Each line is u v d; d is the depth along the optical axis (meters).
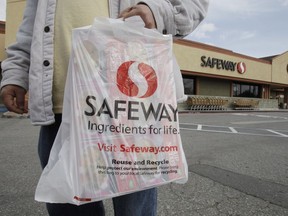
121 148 0.97
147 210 1.23
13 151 4.73
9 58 1.31
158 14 1.12
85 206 1.26
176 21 1.17
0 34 13.70
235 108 23.34
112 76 0.99
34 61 1.20
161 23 1.14
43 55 1.21
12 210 2.45
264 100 26.80
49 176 0.96
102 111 0.97
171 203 2.65
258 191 3.00
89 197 0.94
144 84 1.01
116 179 0.96
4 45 13.81
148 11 1.11
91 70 0.99
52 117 1.19
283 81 28.88
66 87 1.04
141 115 1.00
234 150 5.22
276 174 3.66
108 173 0.96
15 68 1.28
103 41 1.00
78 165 0.95
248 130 8.70
